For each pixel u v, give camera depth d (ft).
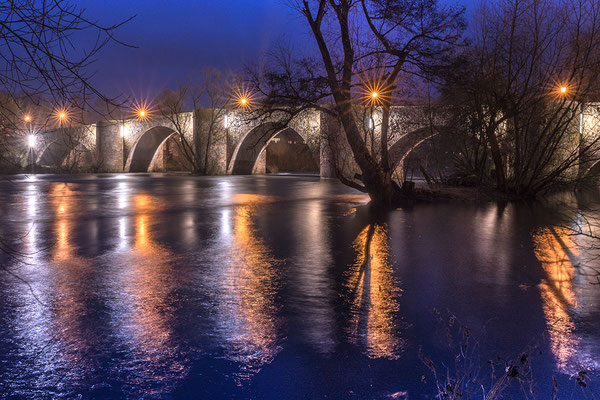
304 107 71.15
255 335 18.78
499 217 59.52
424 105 92.22
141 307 22.33
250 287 26.13
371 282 27.58
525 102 81.05
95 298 23.75
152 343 17.88
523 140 89.30
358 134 71.82
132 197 84.74
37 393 14.07
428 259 34.32
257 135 183.01
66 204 72.28
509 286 26.86
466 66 70.79
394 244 40.40
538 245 40.40
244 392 14.16
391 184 78.89
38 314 21.20
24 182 129.70
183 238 42.45
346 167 145.38
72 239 41.65
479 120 84.33
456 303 23.47
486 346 17.63
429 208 69.36
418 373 15.35
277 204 73.87
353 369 15.69
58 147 205.36
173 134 229.25
